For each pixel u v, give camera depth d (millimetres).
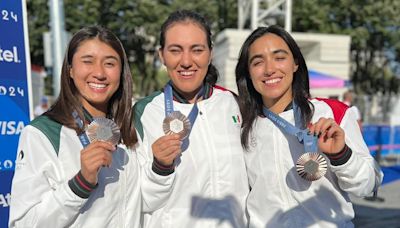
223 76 11719
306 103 2027
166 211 2012
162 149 1806
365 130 10742
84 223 1677
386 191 7164
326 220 1932
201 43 2016
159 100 2186
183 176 2006
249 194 2125
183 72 2039
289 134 2029
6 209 2539
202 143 2059
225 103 2242
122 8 17312
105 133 1658
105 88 1796
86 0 17109
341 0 17656
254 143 2129
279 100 2119
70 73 1798
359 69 20750
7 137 2561
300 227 1938
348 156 1734
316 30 18078
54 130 1697
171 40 2012
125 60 1910
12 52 2607
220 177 2043
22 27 2686
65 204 1533
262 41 2051
